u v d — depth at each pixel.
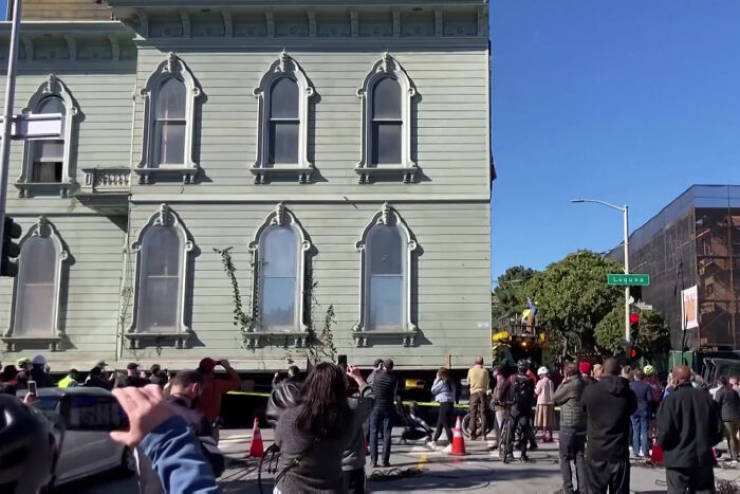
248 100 19.69
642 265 59.16
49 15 21.75
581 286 48.00
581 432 9.78
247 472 11.87
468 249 19.11
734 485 11.93
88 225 20.45
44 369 14.30
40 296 20.19
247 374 19.05
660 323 44.62
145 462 2.68
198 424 5.04
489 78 19.81
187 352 18.84
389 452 12.78
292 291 19.09
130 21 19.95
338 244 19.17
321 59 19.78
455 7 19.47
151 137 19.59
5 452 2.45
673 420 8.12
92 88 20.91
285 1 19.47
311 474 4.51
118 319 19.47
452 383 15.77
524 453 13.62
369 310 19.02
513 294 69.31
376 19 19.84
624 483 8.60
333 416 4.54
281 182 19.41
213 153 19.48
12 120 13.39
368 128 19.53
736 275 45.94
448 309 18.91
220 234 19.25
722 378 16.30
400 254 19.17
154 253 19.22
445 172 19.36
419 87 19.69
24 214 20.45
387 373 12.83
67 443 8.63
